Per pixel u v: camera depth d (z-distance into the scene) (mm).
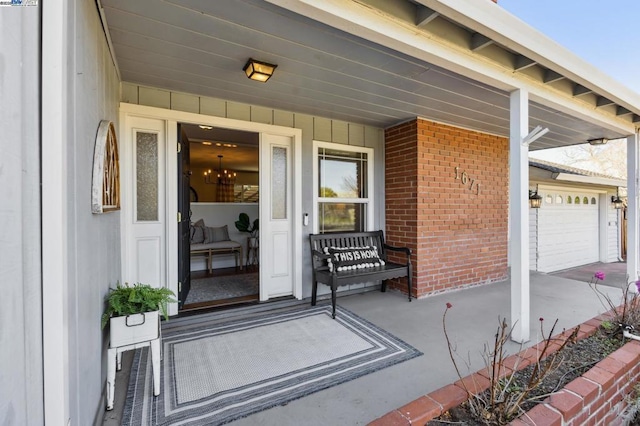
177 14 1808
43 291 939
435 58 2029
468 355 2369
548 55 2131
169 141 3076
